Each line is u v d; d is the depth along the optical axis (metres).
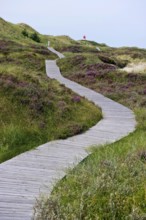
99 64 53.62
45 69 53.81
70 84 40.00
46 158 14.69
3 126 18.81
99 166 10.91
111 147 15.84
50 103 22.12
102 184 8.80
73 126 20.11
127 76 44.12
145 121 22.38
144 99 32.12
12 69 27.72
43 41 129.62
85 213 7.80
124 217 7.57
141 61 74.06
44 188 11.05
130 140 17.42
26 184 11.45
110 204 7.77
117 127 21.42
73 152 15.69
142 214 7.30
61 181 11.23
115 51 100.56
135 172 10.05
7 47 74.12
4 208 9.44
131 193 8.37
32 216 8.59
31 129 18.89
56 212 7.79
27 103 21.39
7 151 16.45
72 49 98.44
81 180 9.80
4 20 125.25
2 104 20.80
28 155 15.11
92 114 23.56
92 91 36.03
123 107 28.56
